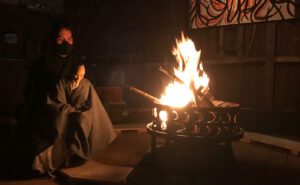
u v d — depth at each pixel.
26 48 5.73
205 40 5.41
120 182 2.66
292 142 3.84
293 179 2.74
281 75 4.76
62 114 2.92
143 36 6.08
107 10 6.42
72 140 2.98
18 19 5.59
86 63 6.44
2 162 3.21
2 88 5.34
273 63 4.77
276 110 4.75
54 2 6.28
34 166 2.79
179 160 3.09
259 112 4.86
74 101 3.15
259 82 4.96
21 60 5.65
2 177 2.87
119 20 6.34
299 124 4.54
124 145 3.93
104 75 6.40
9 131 4.43
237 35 5.10
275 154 3.53
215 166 2.94
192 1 4.77
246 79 5.08
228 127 2.87
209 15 4.62
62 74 3.17
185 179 2.72
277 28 4.75
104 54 6.51
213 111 2.79
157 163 3.03
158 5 5.88
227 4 4.45
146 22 6.04
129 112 5.21
